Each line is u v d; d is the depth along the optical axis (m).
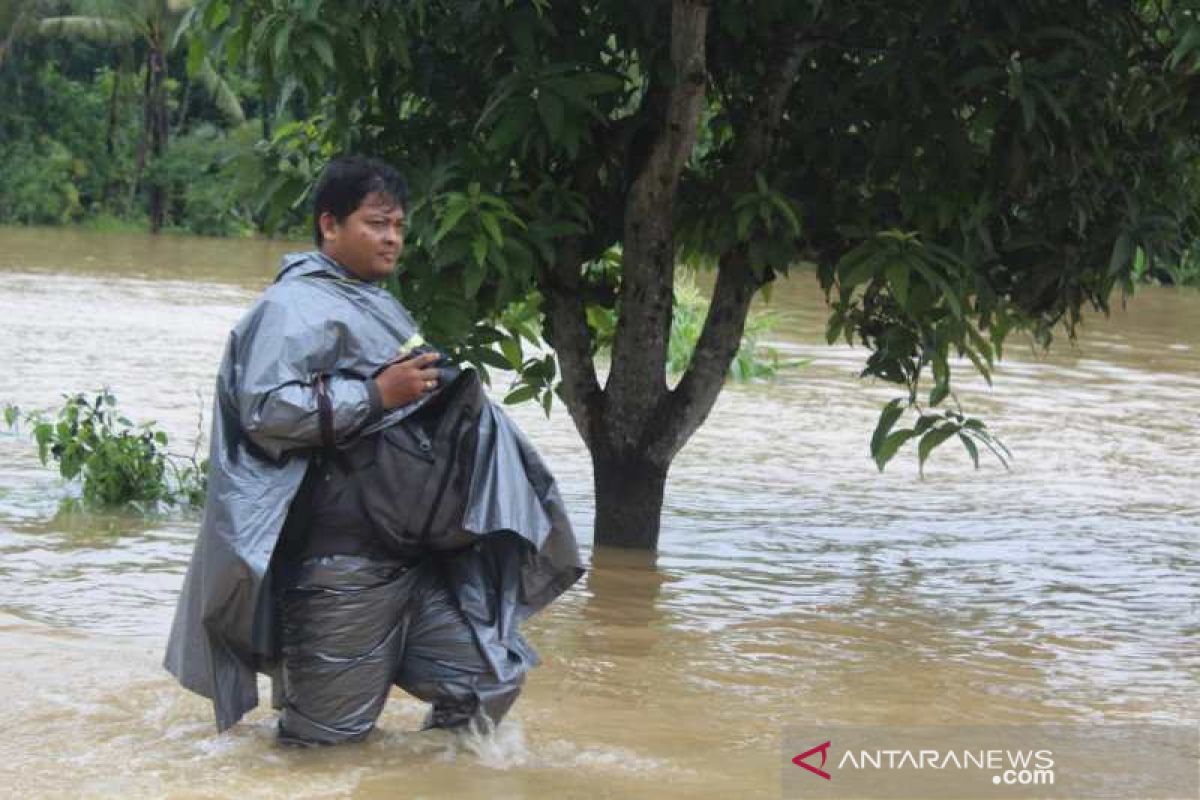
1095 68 14.21
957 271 14.42
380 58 14.64
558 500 9.71
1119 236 14.69
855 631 13.63
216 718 9.23
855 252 14.30
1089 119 14.41
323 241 9.59
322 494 9.25
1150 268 15.88
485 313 15.12
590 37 14.70
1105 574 16.28
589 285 16.12
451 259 13.69
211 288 50.28
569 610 13.95
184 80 113.00
